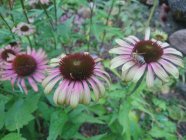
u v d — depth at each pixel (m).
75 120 0.17
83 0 0.22
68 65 0.14
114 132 0.18
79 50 0.24
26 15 0.20
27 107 0.16
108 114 0.20
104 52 0.27
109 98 0.19
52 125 0.15
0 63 0.17
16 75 0.16
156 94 0.24
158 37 0.22
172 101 0.24
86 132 0.22
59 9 0.21
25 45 0.20
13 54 0.18
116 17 0.30
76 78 0.14
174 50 0.15
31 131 0.18
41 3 0.19
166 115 0.23
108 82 0.14
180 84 0.26
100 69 0.15
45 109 0.17
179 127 0.23
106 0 0.30
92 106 0.19
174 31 0.32
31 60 0.16
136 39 0.16
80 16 0.29
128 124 0.16
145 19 0.33
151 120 0.22
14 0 0.22
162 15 0.33
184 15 0.32
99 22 0.25
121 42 0.15
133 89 0.16
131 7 0.32
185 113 0.24
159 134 0.20
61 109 0.16
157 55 0.14
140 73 0.14
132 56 0.14
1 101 0.17
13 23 0.20
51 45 0.23
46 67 0.16
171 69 0.14
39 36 0.20
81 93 0.14
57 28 0.20
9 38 0.19
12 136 0.16
